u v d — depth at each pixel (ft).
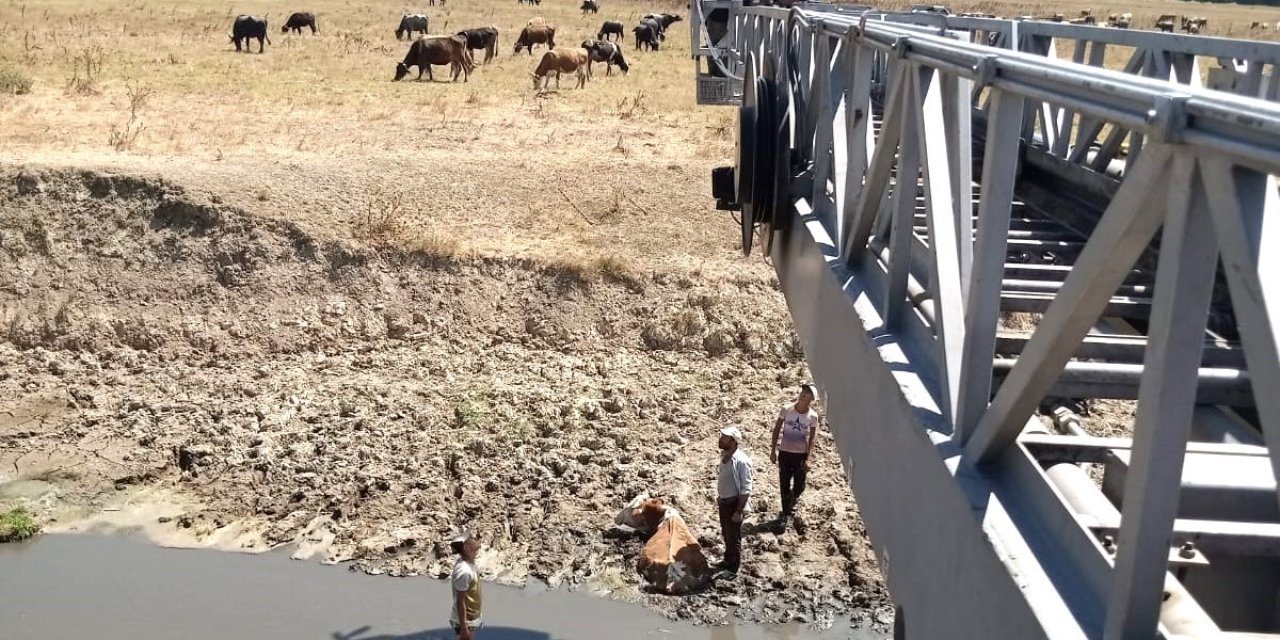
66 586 32.22
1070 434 11.19
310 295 49.06
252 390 43.78
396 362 46.37
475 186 57.72
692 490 37.68
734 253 53.11
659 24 149.18
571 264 50.08
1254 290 5.37
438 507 36.65
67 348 46.16
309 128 68.74
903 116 13.01
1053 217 20.17
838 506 36.50
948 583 9.81
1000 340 12.80
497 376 45.60
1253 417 11.10
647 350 47.73
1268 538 7.98
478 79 101.35
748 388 45.44
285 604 31.58
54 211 51.21
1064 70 7.45
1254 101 5.40
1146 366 6.42
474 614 28.66
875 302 15.24
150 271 49.37
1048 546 8.41
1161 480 6.38
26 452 39.58
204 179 53.57
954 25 31.14
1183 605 7.40
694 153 66.08
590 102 86.33
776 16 25.11
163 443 40.24
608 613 31.35
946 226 11.35
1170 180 6.15
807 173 21.99
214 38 122.21
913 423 11.19
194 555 34.17
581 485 37.93
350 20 153.89
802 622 31.09
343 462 38.96
